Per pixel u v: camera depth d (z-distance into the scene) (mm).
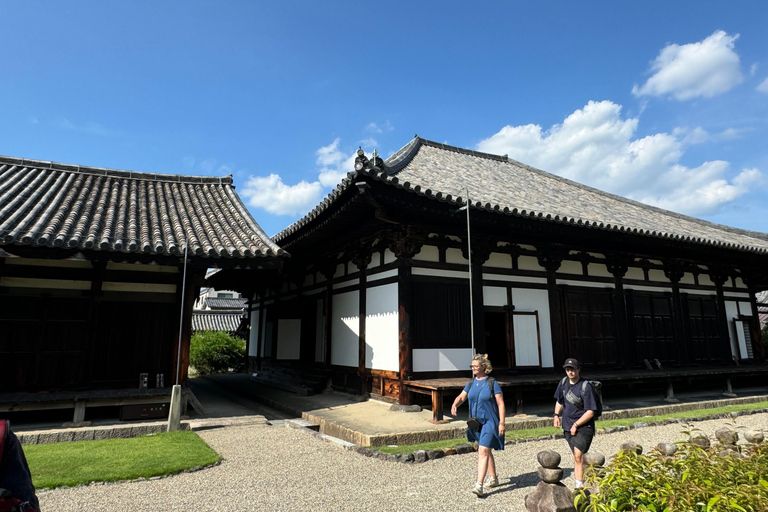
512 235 10578
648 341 12703
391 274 9844
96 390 7984
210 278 16531
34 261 7898
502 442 4820
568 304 11516
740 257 13602
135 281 8539
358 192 8312
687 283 14109
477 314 10148
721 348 14242
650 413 9836
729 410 10406
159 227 9281
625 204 17688
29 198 9125
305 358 13859
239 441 6910
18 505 1720
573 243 11453
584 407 4695
